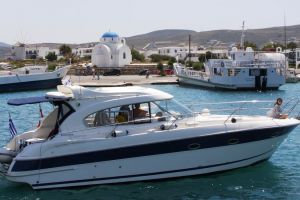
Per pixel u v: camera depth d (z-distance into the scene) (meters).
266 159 18.91
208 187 16.88
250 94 61.62
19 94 66.06
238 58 67.94
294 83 81.19
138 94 17.50
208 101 53.41
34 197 16.09
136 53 157.38
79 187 16.62
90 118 17.00
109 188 16.70
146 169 16.92
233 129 17.45
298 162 20.22
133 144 16.59
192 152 17.20
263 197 16.00
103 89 17.72
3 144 24.41
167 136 16.80
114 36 127.56
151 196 16.14
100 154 16.50
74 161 16.42
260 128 17.80
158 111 17.55
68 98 16.91
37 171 16.31
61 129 16.77
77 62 140.88
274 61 66.25
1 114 38.94
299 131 27.42
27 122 33.75
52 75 72.75
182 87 74.94
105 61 123.44
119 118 17.08
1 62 139.00
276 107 19.61
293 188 16.84
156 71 111.12
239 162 18.06
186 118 17.89
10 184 17.38
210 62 69.88
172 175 17.23
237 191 16.56
